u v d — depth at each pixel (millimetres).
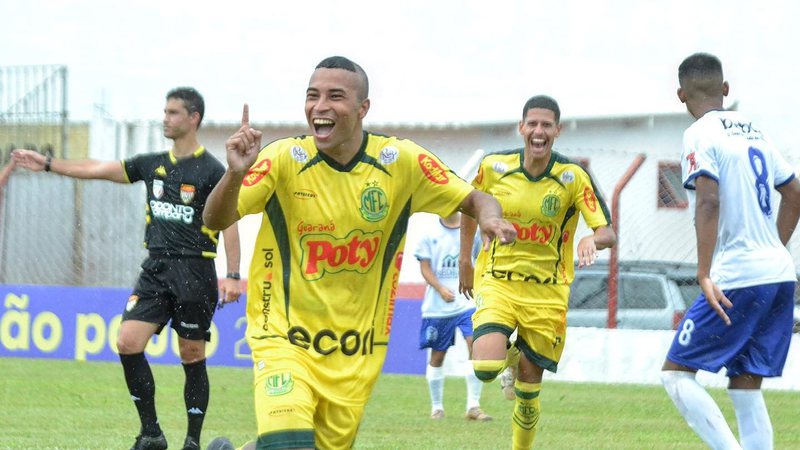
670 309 31484
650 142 48031
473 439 19906
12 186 36688
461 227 17719
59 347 34594
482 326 16875
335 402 11133
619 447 19047
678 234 31906
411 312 32875
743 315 13750
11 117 37438
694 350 13930
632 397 27328
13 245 36625
